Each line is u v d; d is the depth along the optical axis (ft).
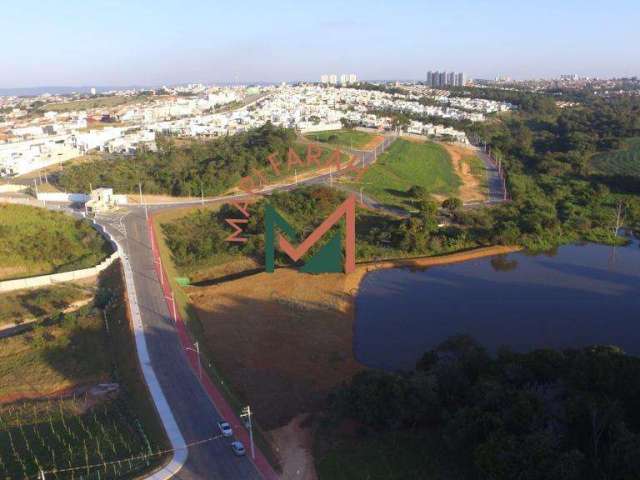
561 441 147.54
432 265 372.38
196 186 494.18
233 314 290.76
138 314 270.87
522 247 408.46
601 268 368.07
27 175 588.50
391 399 179.73
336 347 257.34
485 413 157.79
